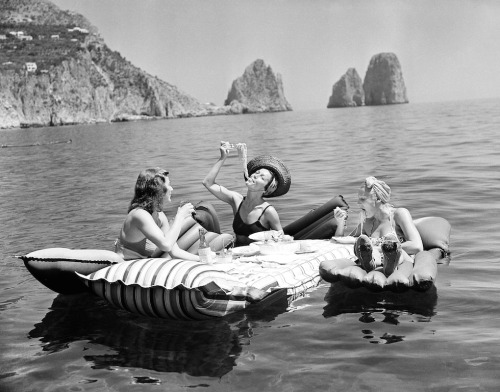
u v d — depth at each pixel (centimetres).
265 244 729
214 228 812
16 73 16738
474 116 6203
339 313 570
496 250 782
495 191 1252
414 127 4625
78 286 646
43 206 1426
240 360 472
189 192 1507
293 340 507
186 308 550
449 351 464
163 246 630
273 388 421
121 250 664
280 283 623
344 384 420
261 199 808
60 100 17175
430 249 765
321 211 825
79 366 479
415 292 618
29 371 474
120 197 1504
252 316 573
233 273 637
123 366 474
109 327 565
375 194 696
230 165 2228
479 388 400
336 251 726
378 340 497
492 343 475
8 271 802
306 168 1958
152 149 3753
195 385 433
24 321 594
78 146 4847
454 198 1199
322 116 12462
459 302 582
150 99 19788
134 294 568
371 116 9506
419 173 1625
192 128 8431
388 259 614
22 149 4838
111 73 19900
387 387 411
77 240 994
